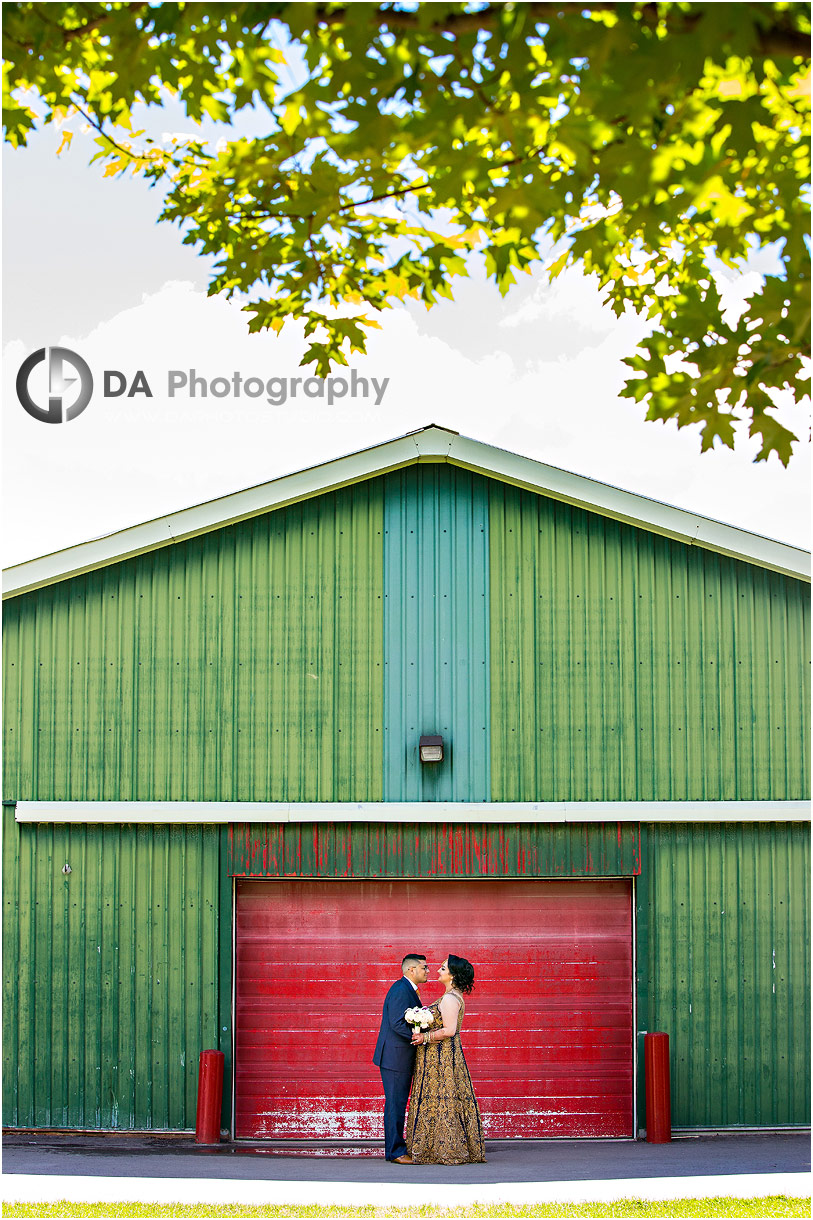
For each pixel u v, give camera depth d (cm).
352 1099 1007
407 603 1046
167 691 1043
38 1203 731
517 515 1054
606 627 1044
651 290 714
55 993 1017
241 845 1028
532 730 1032
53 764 1039
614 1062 1012
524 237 627
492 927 1031
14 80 591
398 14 463
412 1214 698
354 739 1033
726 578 1052
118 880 1029
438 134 493
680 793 1029
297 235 673
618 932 1030
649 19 441
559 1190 761
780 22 430
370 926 1034
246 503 1048
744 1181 787
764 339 550
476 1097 1009
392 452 1047
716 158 503
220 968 1016
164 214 691
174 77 570
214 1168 860
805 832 1038
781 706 1042
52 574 1047
